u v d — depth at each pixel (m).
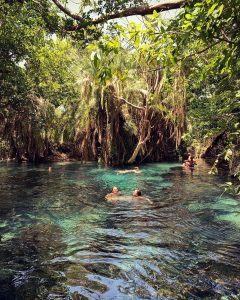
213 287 5.93
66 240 8.63
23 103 24.45
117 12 6.78
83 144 28.03
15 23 15.72
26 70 22.97
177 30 3.23
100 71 3.40
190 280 6.24
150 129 26.42
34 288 5.96
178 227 9.77
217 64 3.86
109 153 26.36
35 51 19.64
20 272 6.64
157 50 3.49
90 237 8.89
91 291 5.82
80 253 7.68
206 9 2.92
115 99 25.39
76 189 16.50
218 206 12.36
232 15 3.05
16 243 8.40
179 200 13.54
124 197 14.04
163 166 25.61
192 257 7.40
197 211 11.66
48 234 9.18
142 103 26.56
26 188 16.95
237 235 8.96
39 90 26.28
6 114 27.17
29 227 9.87
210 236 8.88
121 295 5.67
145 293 5.73
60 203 13.28
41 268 6.84
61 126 30.12
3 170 24.66
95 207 12.50
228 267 6.82
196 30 3.27
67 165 27.36
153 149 28.97
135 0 7.33
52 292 5.80
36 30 17.02
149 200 13.53
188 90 19.12
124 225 10.02
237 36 3.30
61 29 9.34
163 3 5.82
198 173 21.55
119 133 26.56
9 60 17.52
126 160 27.19
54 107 29.58
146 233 9.20
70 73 27.89
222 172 21.70
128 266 6.93
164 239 8.68
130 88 24.88
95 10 7.76
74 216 11.17
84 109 25.58
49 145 32.44
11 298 5.60
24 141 30.09
